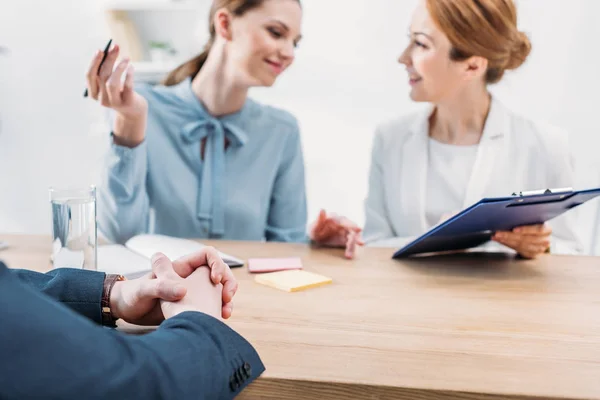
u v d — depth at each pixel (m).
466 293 0.91
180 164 1.64
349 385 0.57
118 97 1.26
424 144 1.76
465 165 1.74
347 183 2.36
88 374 0.42
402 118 1.82
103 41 2.54
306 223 1.84
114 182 1.41
